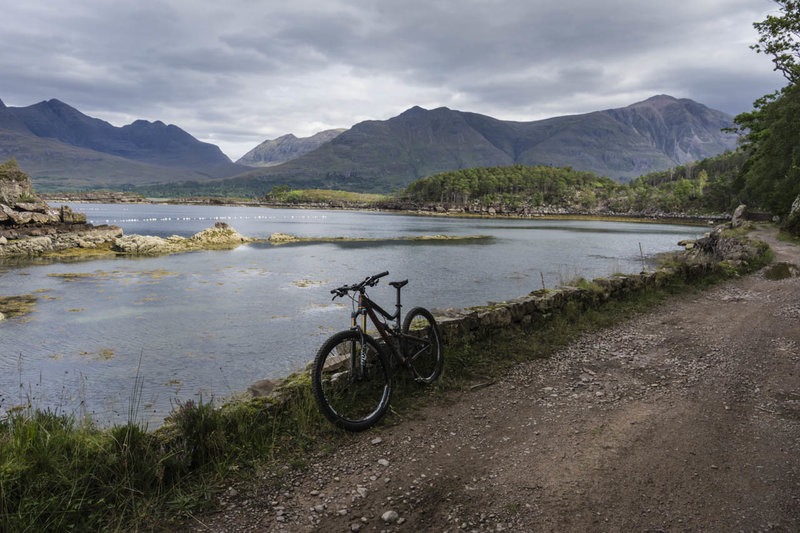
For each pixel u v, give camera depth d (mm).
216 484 3521
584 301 10117
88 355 13266
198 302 21203
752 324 9414
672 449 4117
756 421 4738
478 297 22641
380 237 72125
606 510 3207
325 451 4082
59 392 10305
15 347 14039
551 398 5410
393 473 3734
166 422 4152
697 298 12539
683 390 5695
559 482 3576
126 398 9914
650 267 34031
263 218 151750
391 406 5074
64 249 43094
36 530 2766
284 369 12039
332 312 19266
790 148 37125
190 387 10680
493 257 43844
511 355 6941
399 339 5484
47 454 3221
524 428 4590
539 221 169375
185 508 3201
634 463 3861
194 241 50531
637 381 6031
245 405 4438
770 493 3396
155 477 3400
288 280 28000
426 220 160000
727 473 3693
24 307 19797
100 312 18984
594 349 7520
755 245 26391
